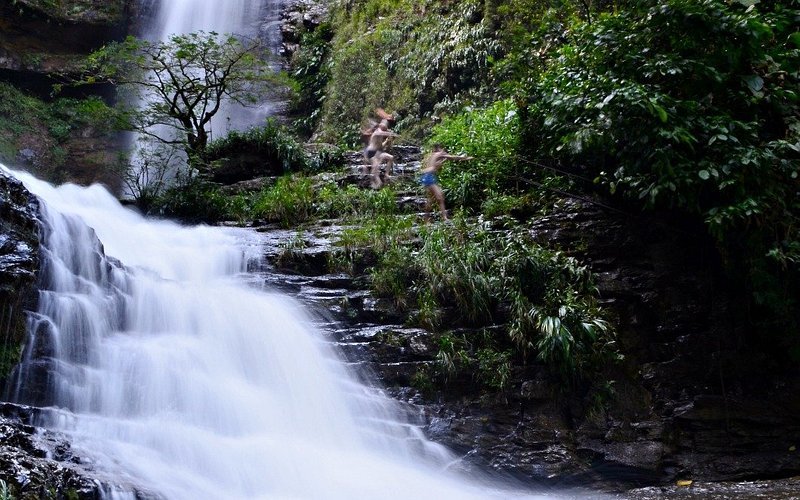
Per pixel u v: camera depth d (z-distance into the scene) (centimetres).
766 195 998
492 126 1495
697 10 997
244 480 780
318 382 992
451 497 880
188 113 1719
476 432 980
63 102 2291
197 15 2570
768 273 1026
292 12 2667
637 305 1098
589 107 1084
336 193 1431
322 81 2389
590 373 1020
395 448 952
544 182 1265
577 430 995
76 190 1434
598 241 1150
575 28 1246
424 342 1033
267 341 1013
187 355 938
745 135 1020
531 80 1320
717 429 1011
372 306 1085
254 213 1442
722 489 913
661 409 1029
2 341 791
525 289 1079
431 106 2038
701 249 1105
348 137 2162
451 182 1370
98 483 598
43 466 575
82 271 982
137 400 869
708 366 1051
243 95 2041
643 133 1041
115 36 2416
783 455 989
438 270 1083
